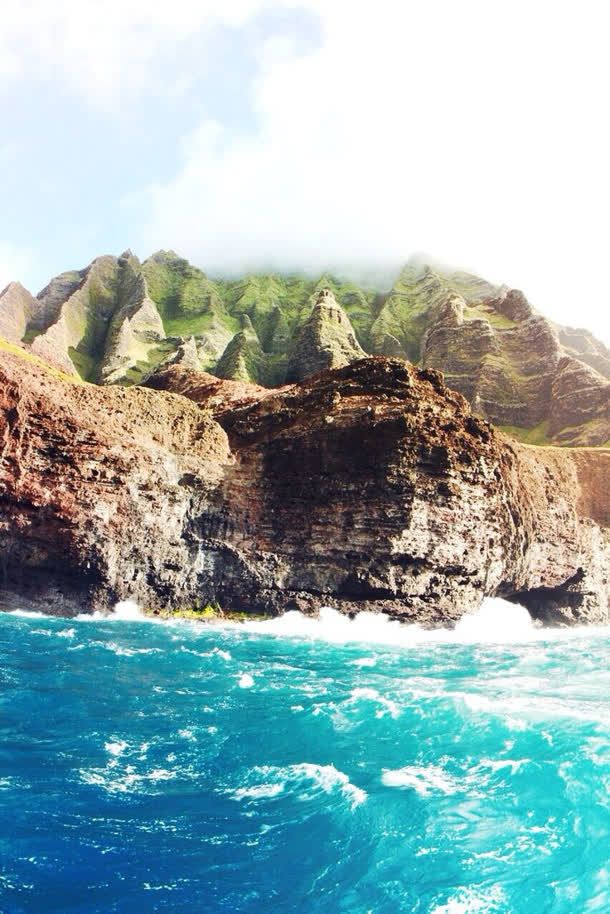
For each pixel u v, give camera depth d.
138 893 9.08
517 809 11.70
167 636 34.12
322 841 10.66
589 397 117.62
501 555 50.91
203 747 15.16
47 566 39.91
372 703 19.41
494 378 128.88
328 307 131.38
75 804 11.73
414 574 45.06
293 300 182.12
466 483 47.78
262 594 45.22
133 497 42.41
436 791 12.55
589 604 67.31
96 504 40.56
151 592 42.94
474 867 9.84
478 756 14.48
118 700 19.20
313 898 9.05
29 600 39.44
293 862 10.02
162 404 50.66
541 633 53.06
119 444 43.25
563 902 8.94
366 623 43.97
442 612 46.12
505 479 53.19
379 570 44.53
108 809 11.64
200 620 42.34
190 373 81.81
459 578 47.22
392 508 44.88
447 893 9.17
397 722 17.30
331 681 23.80
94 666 24.00
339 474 47.31
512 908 8.81
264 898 9.05
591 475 78.81
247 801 12.17
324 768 13.77
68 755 14.17
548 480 69.31
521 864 9.89
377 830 11.02
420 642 40.53
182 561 44.47
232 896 9.09
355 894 9.16
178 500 44.88
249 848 10.42
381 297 188.00
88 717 17.17
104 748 14.80
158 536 43.34
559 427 118.38
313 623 44.16
